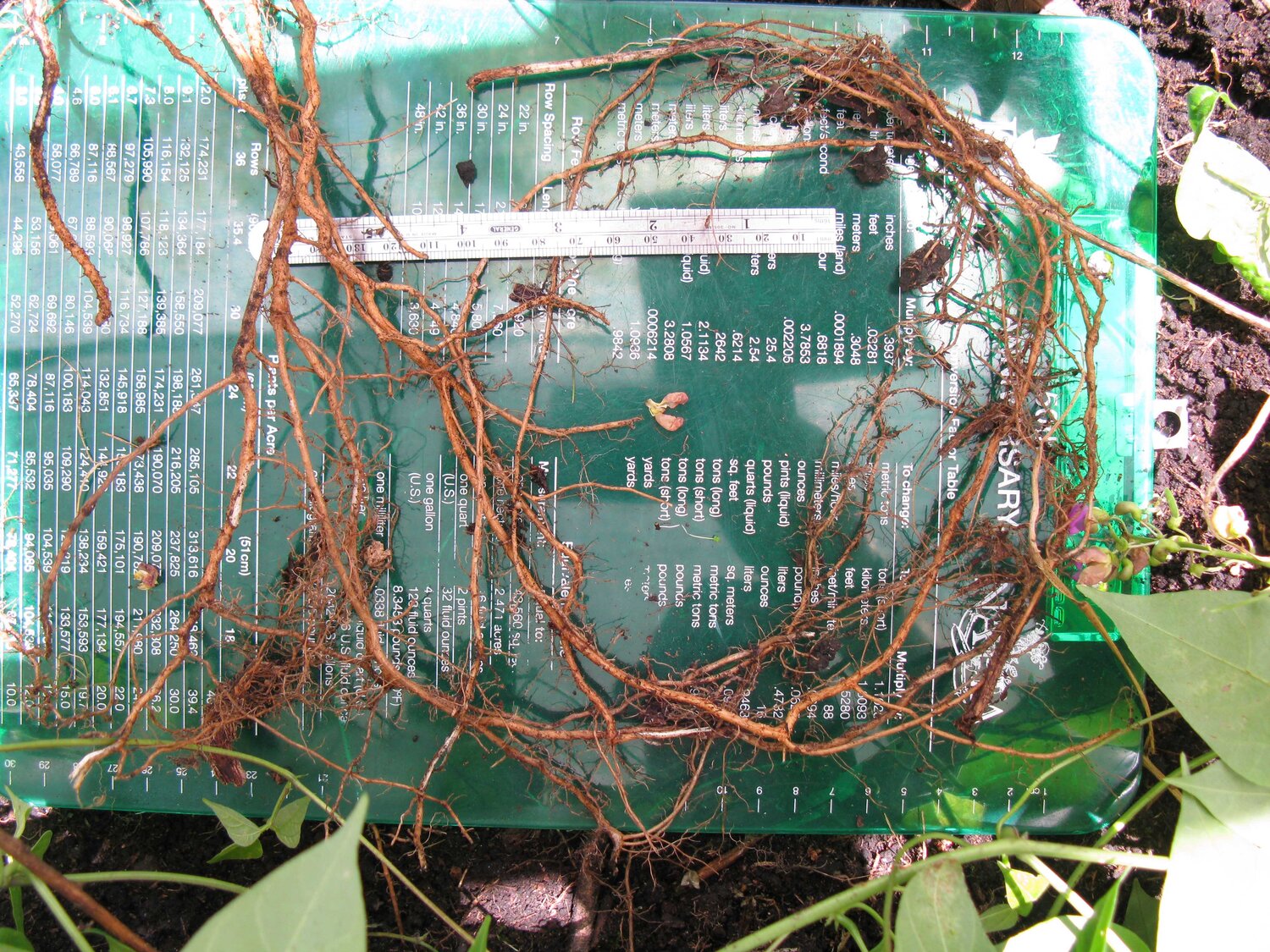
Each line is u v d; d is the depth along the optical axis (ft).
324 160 0.94
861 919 0.98
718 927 0.98
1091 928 0.74
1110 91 0.95
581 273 0.94
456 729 0.89
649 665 0.93
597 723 0.91
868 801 0.94
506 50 0.94
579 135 0.94
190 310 0.95
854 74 0.92
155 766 0.94
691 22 0.94
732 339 0.94
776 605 0.94
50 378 0.96
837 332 0.94
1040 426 0.94
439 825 0.95
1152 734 0.94
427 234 0.94
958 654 0.93
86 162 0.95
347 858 0.63
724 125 0.94
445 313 0.94
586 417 0.94
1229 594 0.79
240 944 0.62
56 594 0.95
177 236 0.95
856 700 0.93
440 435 0.94
